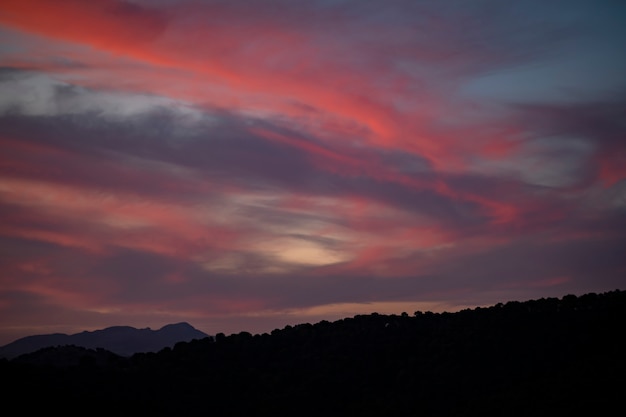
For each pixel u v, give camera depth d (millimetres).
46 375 79625
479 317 95750
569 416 65250
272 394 84562
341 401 82000
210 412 79312
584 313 88750
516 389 74812
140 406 76062
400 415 76062
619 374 70750
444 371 82375
